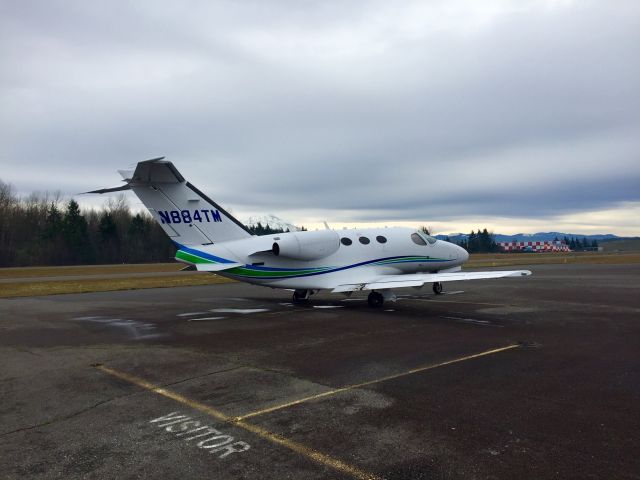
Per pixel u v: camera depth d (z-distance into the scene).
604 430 4.95
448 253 18.89
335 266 15.92
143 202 13.95
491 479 3.92
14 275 39.38
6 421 5.42
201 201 14.62
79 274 40.19
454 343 9.54
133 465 4.25
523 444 4.61
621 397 6.03
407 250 17.58
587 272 33.03
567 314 13.48
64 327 12.17
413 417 5.37
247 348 9.31
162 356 8.72
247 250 14.83
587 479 3.92
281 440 4.77
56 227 73.94
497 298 17.92
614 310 14.24
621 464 4.18
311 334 10.76
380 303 15.65
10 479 4.00
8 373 7.60
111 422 5.34
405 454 4.41
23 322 13.12
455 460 4.27
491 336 10.28
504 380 6.84
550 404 5.77
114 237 79.31
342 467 4.16
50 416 5.58
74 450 4.59
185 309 15.64
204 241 14.66
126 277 34.41
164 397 6.25
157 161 12.70
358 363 7.95
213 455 4.44
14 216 74.50
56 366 8.05
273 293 21.39
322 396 6.18
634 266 41.16
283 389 6.52
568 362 7.88
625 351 8.70
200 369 7.71
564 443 4.62
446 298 18.12
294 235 15.18
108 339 10.48
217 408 5.77
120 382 7.02
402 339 10.04
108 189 13.55
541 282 25.03
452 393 6.25
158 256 82.12
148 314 14.52
